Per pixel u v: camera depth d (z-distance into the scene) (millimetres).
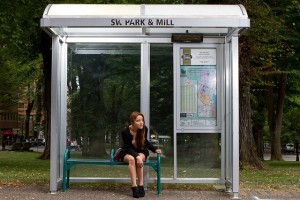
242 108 15172
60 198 7672
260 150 36969
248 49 15219
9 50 24297
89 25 7633
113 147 9078
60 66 8859
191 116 8898
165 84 9016
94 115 9117
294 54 21219
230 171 8570
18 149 43844
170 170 8914
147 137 8398
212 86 8953
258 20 14953
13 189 8680
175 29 8852
